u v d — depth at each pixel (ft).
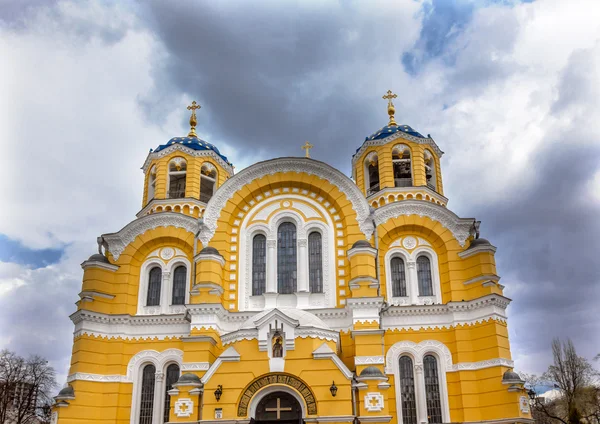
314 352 97.50
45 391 218.79
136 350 120.88
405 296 124.16
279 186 130.11
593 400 196.95
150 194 147.64
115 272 127.03
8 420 215.92
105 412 115.34
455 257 123.75
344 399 94.68
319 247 125.59
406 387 115.14
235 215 128.06
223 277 121.60
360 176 146.82
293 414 96.07
